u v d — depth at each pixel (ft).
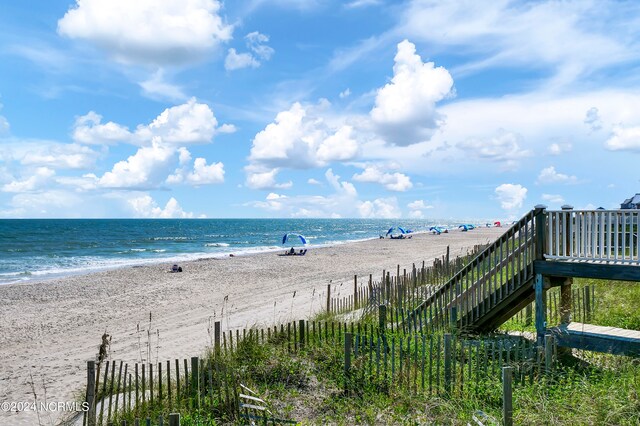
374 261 143.33
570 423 24.99
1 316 70.18
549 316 45.85
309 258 157.89
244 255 175.83
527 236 38.78
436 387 30.63
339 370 34.04
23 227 480.23
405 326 43.52
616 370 31.81
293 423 27.55
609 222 34.71
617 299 47.06
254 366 35.06
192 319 64.59
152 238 322.34
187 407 30.04
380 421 27.61
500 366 31.09
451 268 75.56
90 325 63.72
